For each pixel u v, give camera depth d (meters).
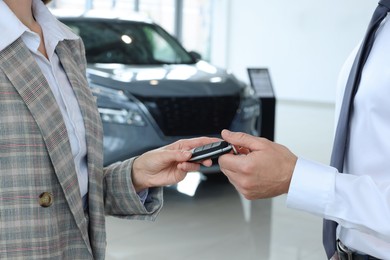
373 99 1.10
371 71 1.12
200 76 4.39
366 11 10.07
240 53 11.74
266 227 3.75
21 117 0.92
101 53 4.67
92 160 1.08
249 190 1.05
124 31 4.92
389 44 1.11
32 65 0.95
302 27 10.80
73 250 1.02
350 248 1.20
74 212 1.00
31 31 0.97
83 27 4.83
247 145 1.04
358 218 1.00
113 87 4.01
